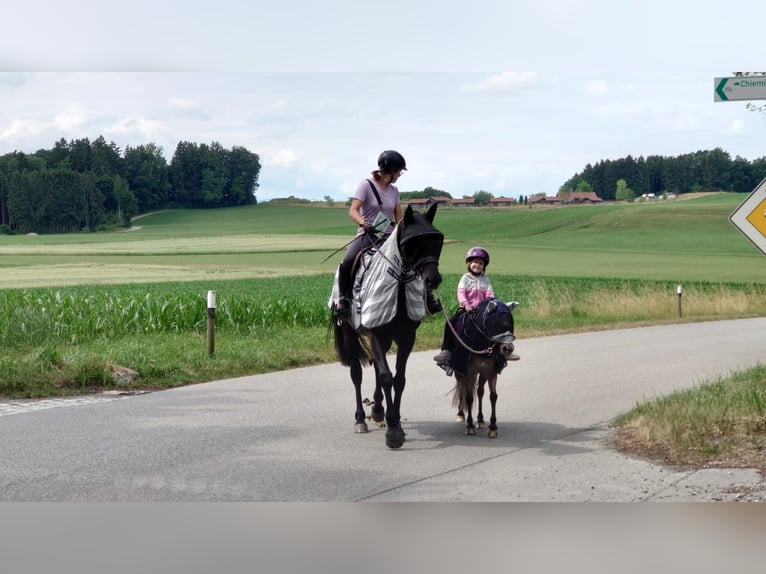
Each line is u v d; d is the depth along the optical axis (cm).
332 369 1366
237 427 895
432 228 793
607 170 16388
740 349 1770
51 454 761
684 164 15988
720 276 5519
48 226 11406
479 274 884
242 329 1950
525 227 11331
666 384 1248
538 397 1133
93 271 5650
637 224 11006
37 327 1565
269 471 716
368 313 802
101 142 12688
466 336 847
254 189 15325
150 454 767
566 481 695
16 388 1090
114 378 1156
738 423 859
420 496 657
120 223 12419
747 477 676
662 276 5497
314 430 888
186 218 13950
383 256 808
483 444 835
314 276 5075
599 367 1455
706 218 11194
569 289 3866
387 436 807
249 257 7350
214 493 654
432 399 1105
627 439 852
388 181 878
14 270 5734
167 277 5009
